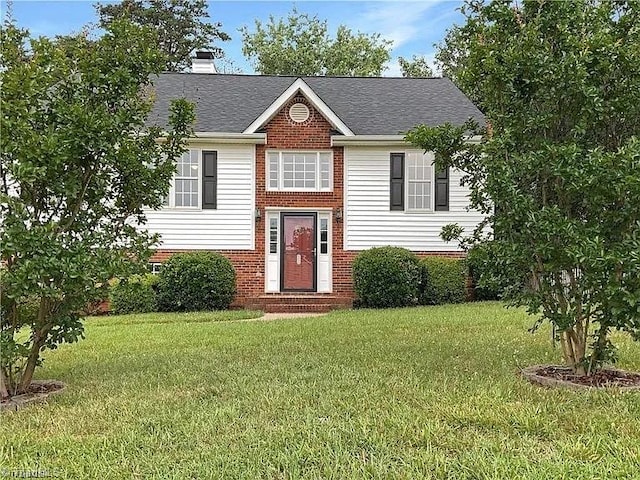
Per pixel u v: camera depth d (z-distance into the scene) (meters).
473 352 7.72
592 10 6.04
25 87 5.48
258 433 4.44
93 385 6.19
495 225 6.31
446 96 18.11
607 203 5.65
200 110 16.42
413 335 9.31
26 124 5.38
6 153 5.36
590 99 5.66
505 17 6.21
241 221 15.72
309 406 5.17
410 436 4.31
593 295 5.78
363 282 14.62
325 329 10.26
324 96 17.89
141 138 6.43
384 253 14.78
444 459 3.85
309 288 16.03
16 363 6.68
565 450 4.00
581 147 5.90
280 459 3.92
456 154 7.03
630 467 3.70
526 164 5.84
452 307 13.68
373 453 4.01
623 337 8.48
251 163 15.77
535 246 5.92
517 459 3.84
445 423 4.59
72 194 5.70
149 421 4.79
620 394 5.36
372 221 15.91
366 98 17.91
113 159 5.88
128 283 6.23
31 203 5.84
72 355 8.12
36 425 4.83
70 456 4.08
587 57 5.66
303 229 16.05
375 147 15.89
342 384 5.92
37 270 5.29
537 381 6.05
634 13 5.89
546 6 6.02
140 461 3.97
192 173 15.62
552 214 5.67
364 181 15.91
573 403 5.13
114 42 6.11
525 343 8.39
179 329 10.72
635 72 5.74
